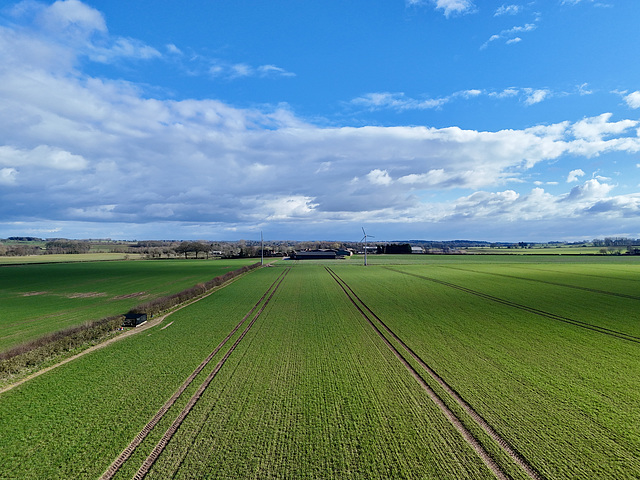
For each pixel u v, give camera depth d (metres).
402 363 20.22
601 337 25.59
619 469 10.66
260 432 12.84
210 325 30.27
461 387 16.69
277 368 19.50
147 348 23.55
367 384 17.20
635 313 34.12
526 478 10.32
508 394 15.89
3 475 10.70
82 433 12.95
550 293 47.44
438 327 28.88
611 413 14.06
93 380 17.91
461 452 11.62
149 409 14.72
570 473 10.51
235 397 15.75
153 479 10.37
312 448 11.87
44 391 16.58
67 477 10.60
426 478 10.38
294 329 28.58
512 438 12.33
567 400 15.24
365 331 27.73
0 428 13.36
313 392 16.28
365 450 11.74
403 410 14.48
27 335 28.20
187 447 11.91
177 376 18.39
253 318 33.09
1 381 17.81
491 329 28.11
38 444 12.29
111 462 11.27
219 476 10.47
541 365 19.73
